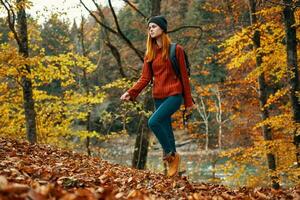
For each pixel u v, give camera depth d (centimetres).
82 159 713
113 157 4150
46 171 418
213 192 452
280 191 453
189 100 545
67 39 2561
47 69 1545
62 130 1756
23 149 673
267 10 1265
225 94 2794
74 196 262
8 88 1631
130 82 1481
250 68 2269
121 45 4072
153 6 1234
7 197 213
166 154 548
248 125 2606
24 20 1426
